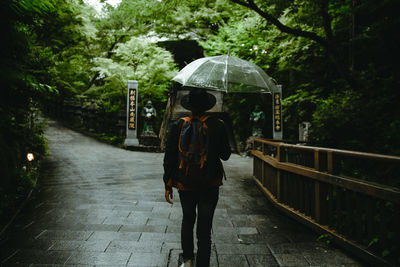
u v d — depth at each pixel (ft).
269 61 42.73
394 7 16.02
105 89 54.80
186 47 63.26
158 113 58.90
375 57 19.01
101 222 12.74
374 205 8.75
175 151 7.89
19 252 9.46
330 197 10.84
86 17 31.42
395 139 13.42
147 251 9.73
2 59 8.93
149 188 19.92
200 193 7.81
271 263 9.05
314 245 10.52
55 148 38.17
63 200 16.30
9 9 9.21
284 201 15.12
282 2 21.42
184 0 35.04
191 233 7.99
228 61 15.97
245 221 13.56
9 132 9.29
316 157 11.68
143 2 47.75
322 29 26.78
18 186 16.16
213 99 8.35
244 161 37.68
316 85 31.32
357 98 16.97
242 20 45.65
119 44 49.16
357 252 9.04
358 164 12.75
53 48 29.17
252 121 44.98
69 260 8.93
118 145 45.83
